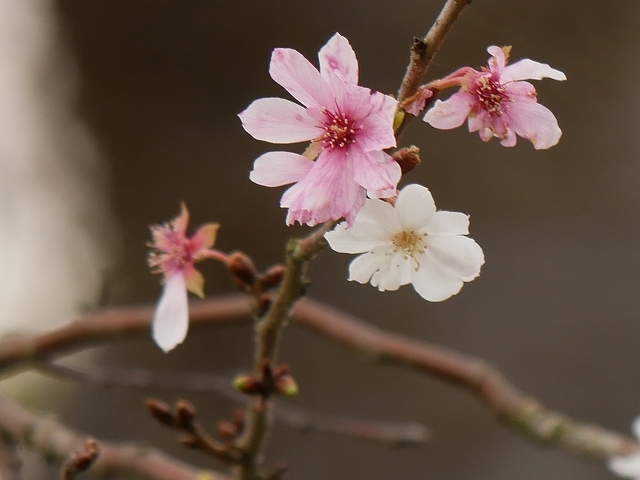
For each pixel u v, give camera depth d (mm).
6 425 782
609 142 1522
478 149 1538
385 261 662
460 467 1362
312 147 656
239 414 725
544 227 1515
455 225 661
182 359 1596
